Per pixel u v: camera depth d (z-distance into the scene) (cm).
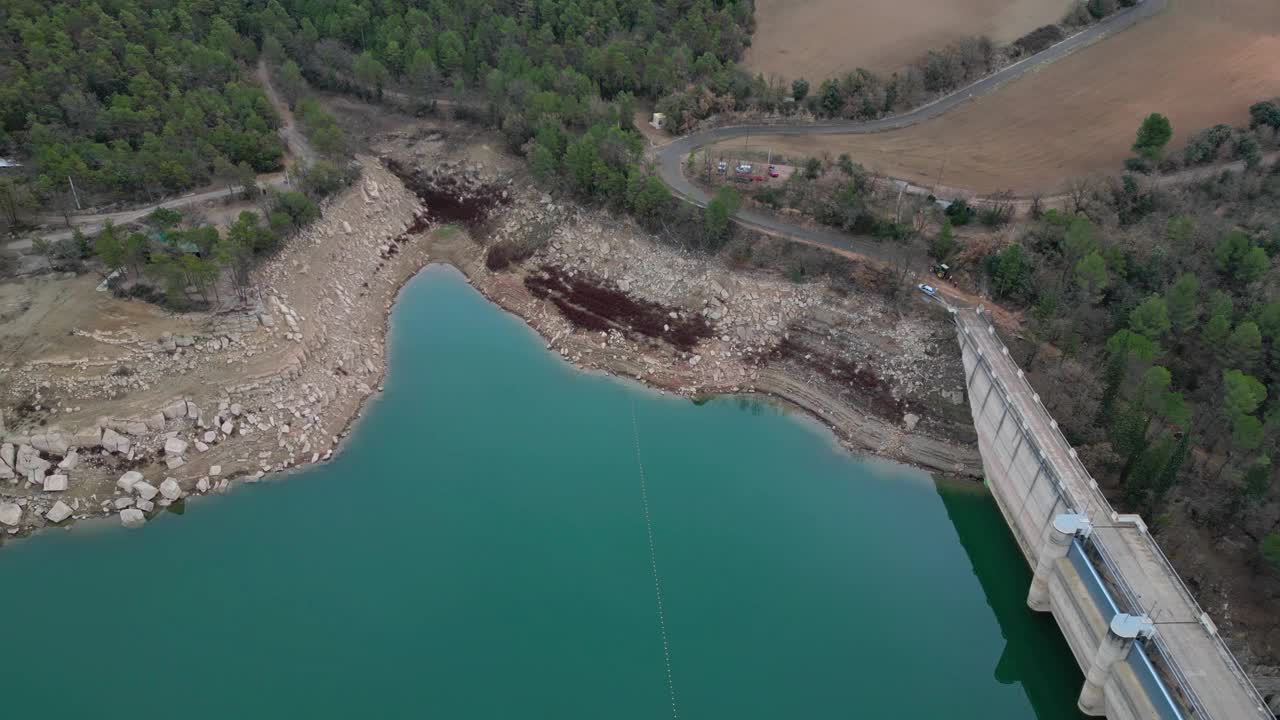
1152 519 13075
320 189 19662
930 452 15962
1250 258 15825
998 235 17850
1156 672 10744
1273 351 14600
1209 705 10381
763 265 18488
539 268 19912
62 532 14162
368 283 19425
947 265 17750
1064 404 14738
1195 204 18775
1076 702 12531
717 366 17650
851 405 16725
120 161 18100
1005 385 14712
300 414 15862
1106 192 18700
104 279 16188
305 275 17950
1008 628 13938
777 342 17788
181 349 15588
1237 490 12912
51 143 18188
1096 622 11844
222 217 18125
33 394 14762
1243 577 12462
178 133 19425
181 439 15012
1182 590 11656
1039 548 13688
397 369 17862
